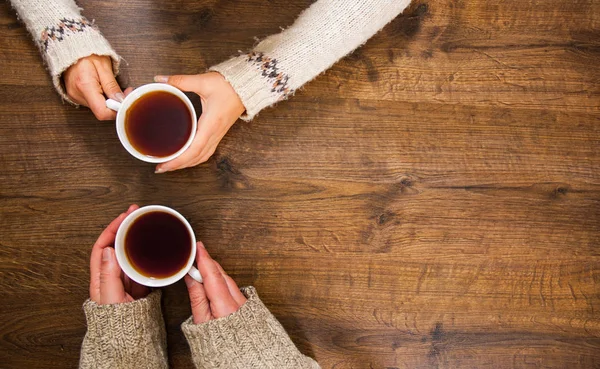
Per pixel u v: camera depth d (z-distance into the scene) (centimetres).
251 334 89
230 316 88
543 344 98
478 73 97
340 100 95
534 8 98
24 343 92
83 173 93
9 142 92
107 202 93
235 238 94
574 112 98
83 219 93
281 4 95
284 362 89
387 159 96
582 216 98
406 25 96
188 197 93
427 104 96
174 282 88
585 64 98
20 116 92
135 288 91
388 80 96
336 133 95
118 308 87
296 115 95
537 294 98
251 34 95
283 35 88
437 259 96
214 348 88
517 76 97
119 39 93
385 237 96
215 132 87
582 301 98
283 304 95
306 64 88
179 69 94
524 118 98
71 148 92
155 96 83
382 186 96
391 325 96
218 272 89
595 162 98
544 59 98
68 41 84
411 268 96
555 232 98
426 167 96
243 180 94
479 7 97
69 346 93
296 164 95
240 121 94
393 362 96
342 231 95
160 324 91
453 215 97
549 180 98
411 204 96
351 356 96
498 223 97
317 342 95
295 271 95
